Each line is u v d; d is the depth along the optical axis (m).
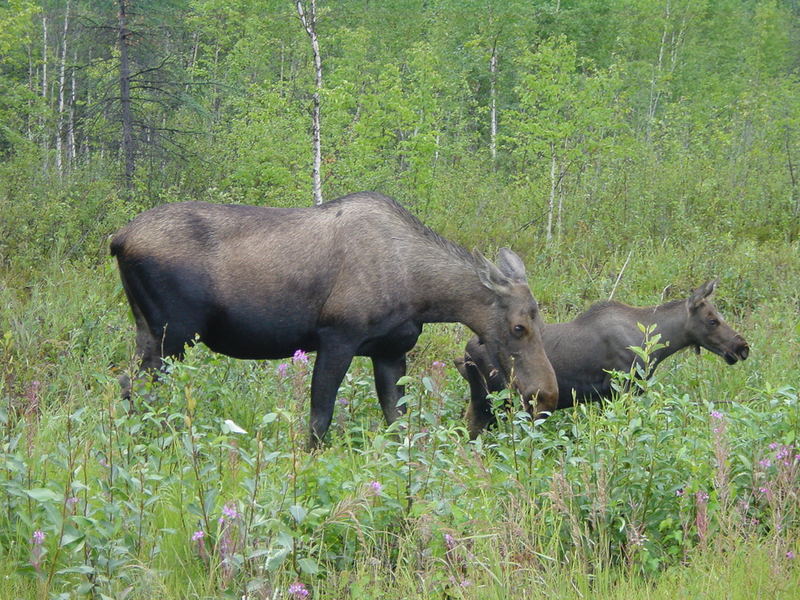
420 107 33.31
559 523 9.80
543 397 13.77
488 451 12.68
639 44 67.31
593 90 33.72
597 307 16.02
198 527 8.86
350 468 10.82
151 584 8.12
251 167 31.34
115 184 31.80
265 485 9.51
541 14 67.56
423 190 30.86
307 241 13.95
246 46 55.66
